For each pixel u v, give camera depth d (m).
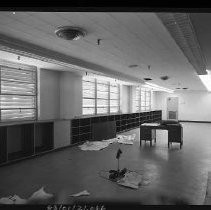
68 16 2.81
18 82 6.01
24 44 4.00
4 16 2.82
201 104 16.88
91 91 9.34
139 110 14.01
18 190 3.64
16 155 5.74
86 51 4.68
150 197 3.36
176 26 2.90
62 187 3.78
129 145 7.76
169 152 6.61
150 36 3.63
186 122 16.89
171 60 5.55
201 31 3.31
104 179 4.19
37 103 6.61
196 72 7.40
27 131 6.00
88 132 8.36
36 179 4.19
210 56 4.97
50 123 6.68
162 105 17.97
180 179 4.18
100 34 3.54
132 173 4.48
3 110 5.62
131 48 4.41
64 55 5.04
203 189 3.67
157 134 10.70
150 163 5.34
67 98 7.47
